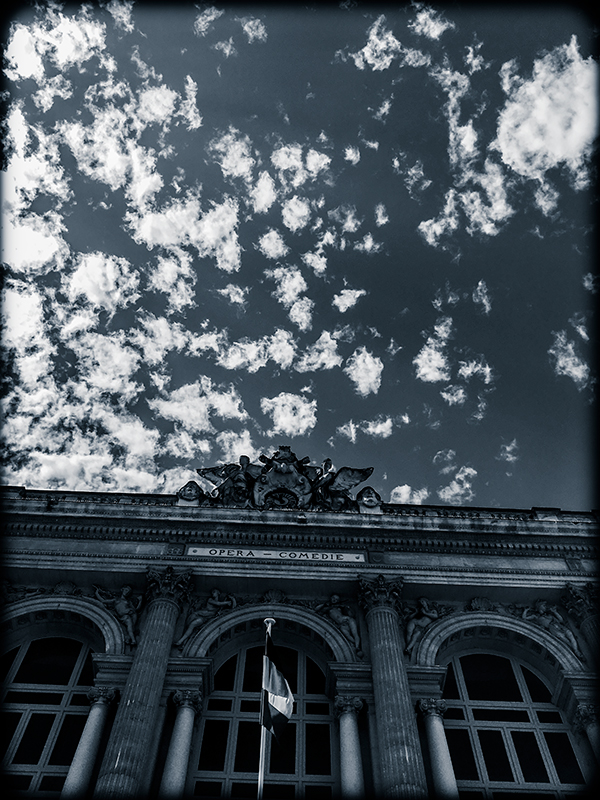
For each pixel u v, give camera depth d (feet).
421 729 79.51
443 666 83.92
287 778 76.69
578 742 81.51
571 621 91.15
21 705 81.51
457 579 92.73
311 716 82.23
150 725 75.00
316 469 107.55
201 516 97.55
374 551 96.12
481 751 80.33
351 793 72.43
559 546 97.55
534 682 87.97
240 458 107.55
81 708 81.25
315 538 96.68
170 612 86.48
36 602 88.33
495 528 98.53
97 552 93.20
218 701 83.41
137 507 97.81
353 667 82.69
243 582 91.71
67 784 71.77
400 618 89.10
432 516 99.25
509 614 91.15
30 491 99.76
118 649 83.46
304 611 89.56
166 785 72.18
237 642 89.10
